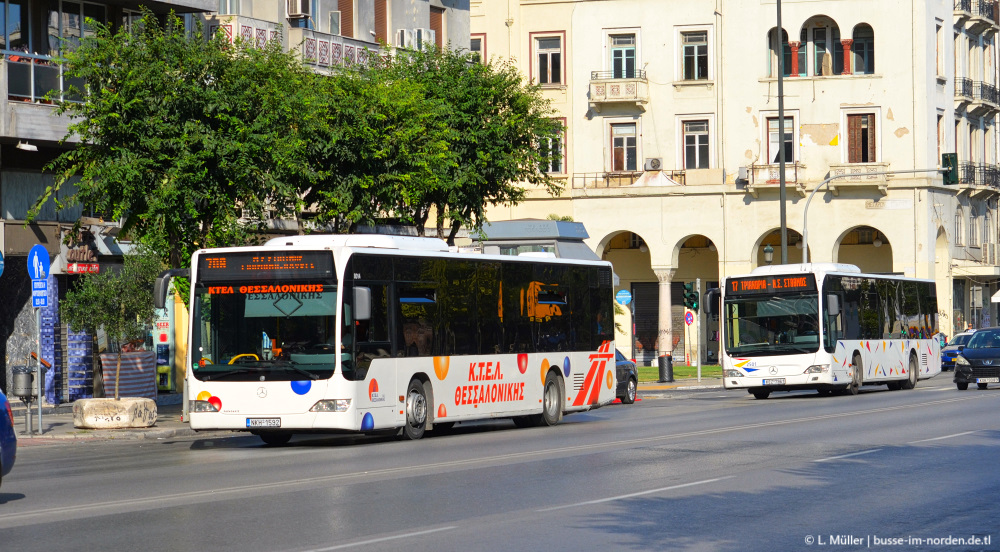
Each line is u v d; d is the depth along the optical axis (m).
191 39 28.45
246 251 21.66
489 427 27.27
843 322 37.81
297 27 37.91
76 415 25.91
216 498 14.05
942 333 61.47
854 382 38.34
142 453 21.45
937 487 14.91
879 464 17.38
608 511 12.98
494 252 28.00
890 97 60.03
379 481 15.60
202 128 25.72
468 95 35.59
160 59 25.94
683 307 65.25
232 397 21.42
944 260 61.78
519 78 36.75
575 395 27.61
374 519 12.44
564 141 63.03
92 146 26.12
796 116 60.94
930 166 60.00
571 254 53.72
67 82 30.55
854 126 60.56
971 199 65.62
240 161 25.73
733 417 27.86
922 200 59.66
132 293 27.50
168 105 25.72
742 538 11.38
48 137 29.69
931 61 60.41
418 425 22.97
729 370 37.28
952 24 63.12
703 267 64.94
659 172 61.88
